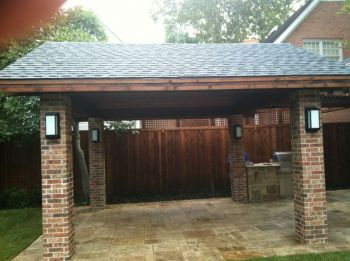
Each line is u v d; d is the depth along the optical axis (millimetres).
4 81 5215
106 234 7137
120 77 5504
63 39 10008
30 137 10594
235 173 10312
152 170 11695
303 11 14906
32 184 11094
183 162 11797
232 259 5379
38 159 11133
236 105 9773
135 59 6707
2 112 9828
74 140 11008
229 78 5758
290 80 5859
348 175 12297
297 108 6207
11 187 10938
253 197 10250
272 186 10367
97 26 14492
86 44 7676
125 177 11609
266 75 5805
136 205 10312
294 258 5199
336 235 6438
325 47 15219
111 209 9812
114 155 11594
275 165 10430
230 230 7094
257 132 11992
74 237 6414
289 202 9875
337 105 9828
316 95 6191
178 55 7184
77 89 5441
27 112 9633
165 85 5676
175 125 12531
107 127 11453
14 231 7633
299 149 6164
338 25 15297
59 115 5629
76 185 11422
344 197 10172
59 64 6121
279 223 7516
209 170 11867
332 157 12242
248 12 23172
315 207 6051
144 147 11703
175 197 11398
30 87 5328
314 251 5570
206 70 6074
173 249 6004
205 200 10680
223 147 11953
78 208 10109
